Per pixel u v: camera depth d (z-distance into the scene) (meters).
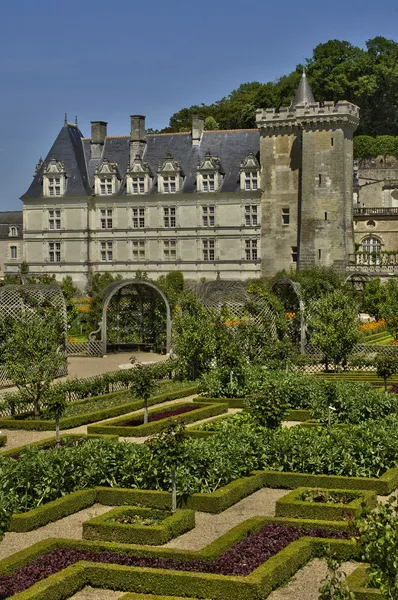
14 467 26.34
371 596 17.88
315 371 54.16
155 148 113.31
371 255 104.62
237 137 111.31
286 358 52.09
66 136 116.12
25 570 20.16
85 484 26.98
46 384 40.31
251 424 33.53
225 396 45.72
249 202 106.88
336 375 51.03
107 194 112.12
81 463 27.44
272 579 19.22
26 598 18.27
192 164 111.12
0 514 19.50
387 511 16.03
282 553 20.23
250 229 106.94
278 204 106.19
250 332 52.84
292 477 27.97
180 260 109.38
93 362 63.66
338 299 54.22
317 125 103.12
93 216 112.88
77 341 71.81
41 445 33.28
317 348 57.81
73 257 113.06
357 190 122.31
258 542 21.67
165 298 69.25
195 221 108.75
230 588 18.84
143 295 72.81
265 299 58.06
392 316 63.78
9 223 139.12
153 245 110.44
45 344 40.91
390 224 109.75
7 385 49.53
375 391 39.22
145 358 66.06
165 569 19.81
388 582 15.22
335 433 30.83
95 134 115.25
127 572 19.53
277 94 146.12
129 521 23.92
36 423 38.81
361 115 148.38
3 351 49.12
